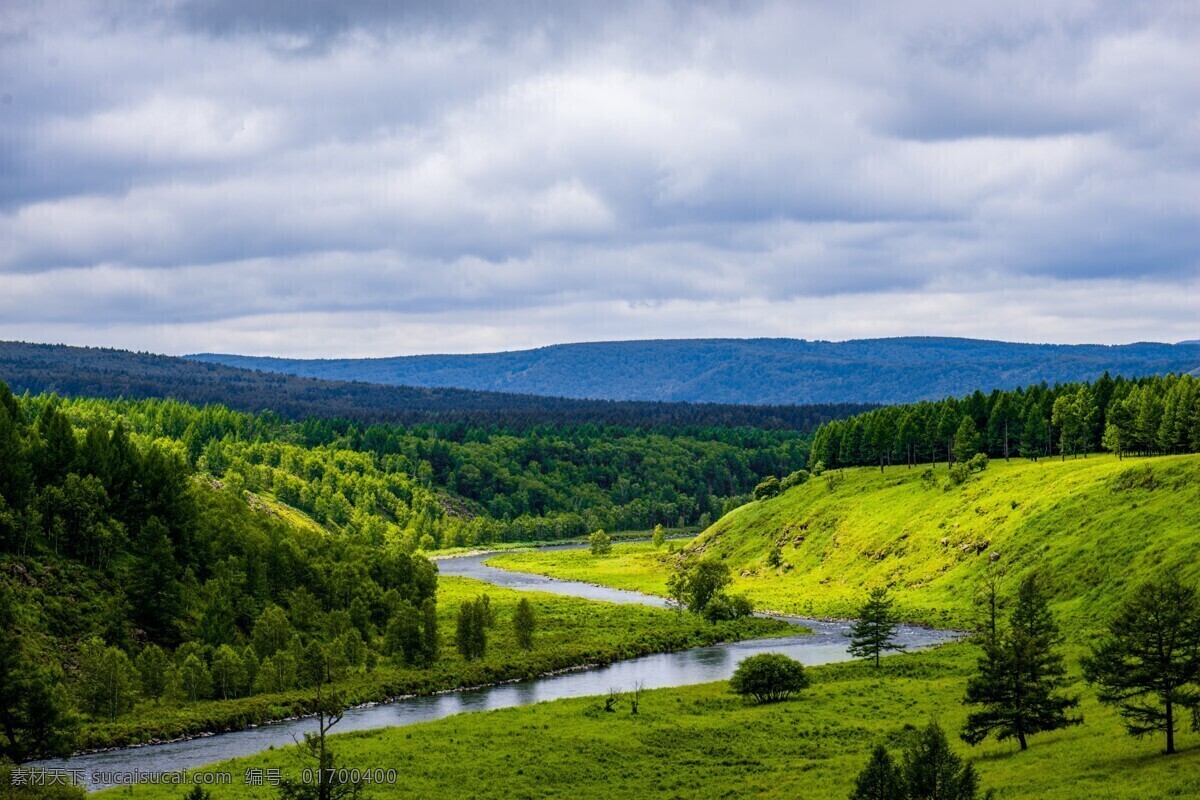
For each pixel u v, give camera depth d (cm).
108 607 13512
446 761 9356
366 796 8206
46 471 15525
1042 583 15125
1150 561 14175
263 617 13825
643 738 10006
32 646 12131
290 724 11438
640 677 13788
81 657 11669
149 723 10819
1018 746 8538
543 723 10762
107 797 8312
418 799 8269
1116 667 7431
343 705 12138
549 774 8894
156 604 13862
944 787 5475
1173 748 7456
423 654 14400
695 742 9825
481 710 11900
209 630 13825
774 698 11694
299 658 13150
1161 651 7256
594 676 13975
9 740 8650
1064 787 6869
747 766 8919
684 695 12144
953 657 13550
